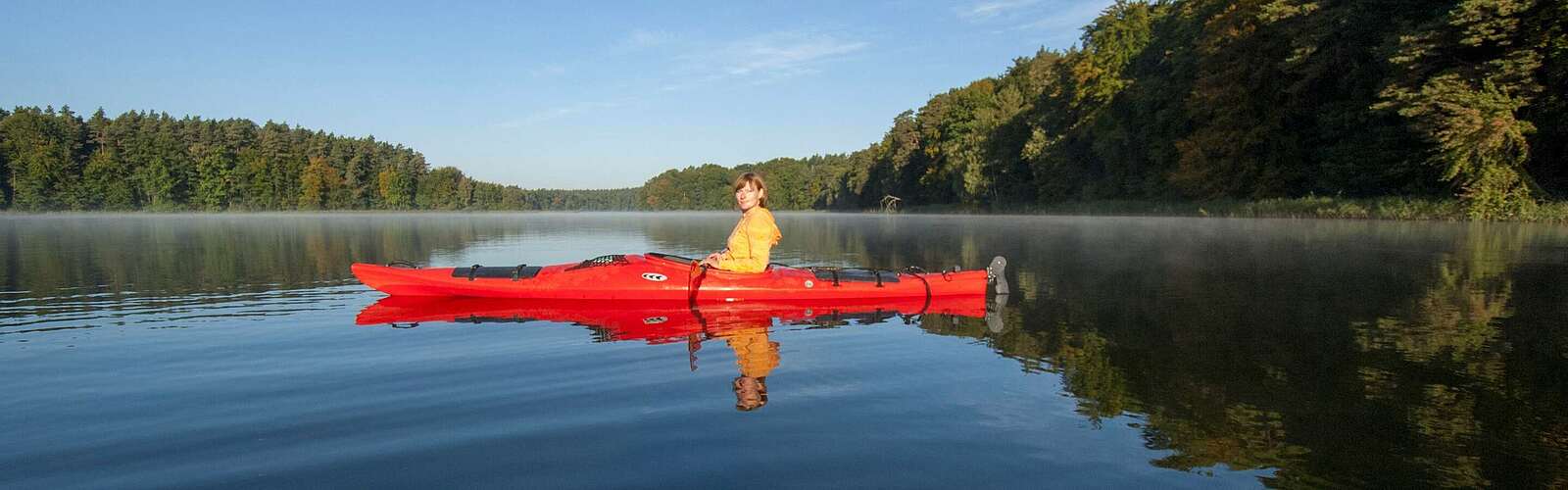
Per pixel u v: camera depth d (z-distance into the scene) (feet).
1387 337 16.47
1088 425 10.60
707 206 514.68
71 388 12.95
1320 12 91.86
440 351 15.94
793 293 23.84
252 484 8.68
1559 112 76.64
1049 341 16.60
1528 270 30.27
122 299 25.21
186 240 69.31
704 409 11.44
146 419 11.14
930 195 252.62
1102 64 154.20
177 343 17.01
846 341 16.85
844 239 68.69
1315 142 108.78
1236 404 11.53
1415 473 8.78
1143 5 155.02
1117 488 8.50
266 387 12.94
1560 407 11.10
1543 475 8.65
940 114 244.63
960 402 11.78
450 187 390.83
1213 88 111.86
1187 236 59.82
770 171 453.17
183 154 300.20
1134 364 14.21
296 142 340.18
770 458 9.42
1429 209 81.87
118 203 285.64
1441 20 74.54
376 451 9.75
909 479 8.75
